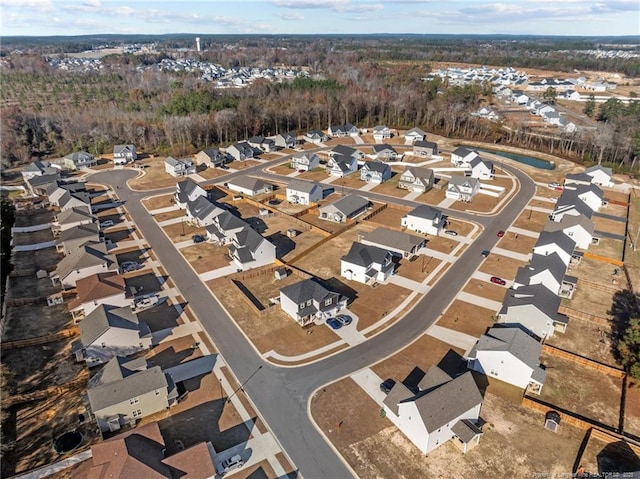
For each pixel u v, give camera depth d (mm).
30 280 58906
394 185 94812
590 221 69688
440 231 71625
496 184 95500
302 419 36812
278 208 82438
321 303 49000
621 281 58375
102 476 28750
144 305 52469
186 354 44594
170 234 72438
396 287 56188
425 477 31906
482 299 53562
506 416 37281
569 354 43781
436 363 43188
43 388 40219
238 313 51156
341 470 32406
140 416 37031
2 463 33156
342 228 73000
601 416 37469
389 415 36719
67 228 71688
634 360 40812
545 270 52938
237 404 38406
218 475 31812
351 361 43438
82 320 45688
